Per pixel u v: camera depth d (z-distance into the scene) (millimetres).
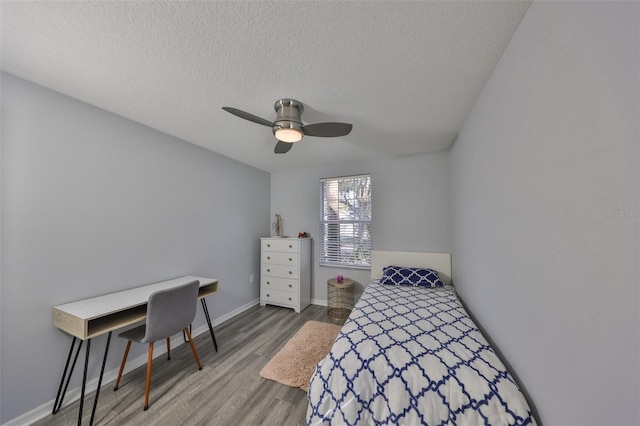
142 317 1771
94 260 1858
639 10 537
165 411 1601
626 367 603
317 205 3834
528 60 1015
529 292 1062
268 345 2488
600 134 658
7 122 1454
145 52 1267
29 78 1507
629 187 578
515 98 1142
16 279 1476
